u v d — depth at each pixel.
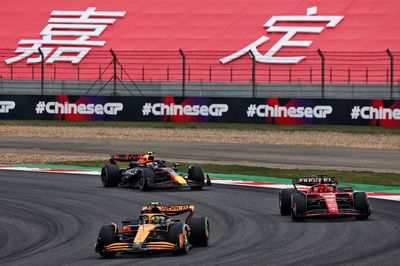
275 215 62.41
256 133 160.50
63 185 86.62
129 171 83.50
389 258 42.34
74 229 57.16
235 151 129.62
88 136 155.88
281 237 51.06
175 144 141.00
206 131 165.25
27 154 124.88
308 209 61.66
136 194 77.62
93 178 94.50
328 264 40.91
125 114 167.88
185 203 70.56
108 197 75.56
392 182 88.50
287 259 42.75
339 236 50.75
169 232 44.12
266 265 41.03
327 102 158.12
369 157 120.81
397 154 125.44
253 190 81.38
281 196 61.94
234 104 163.25
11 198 75.38
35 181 90.81
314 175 95.94
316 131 163.38
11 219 62.41
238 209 66.50
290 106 160.12
